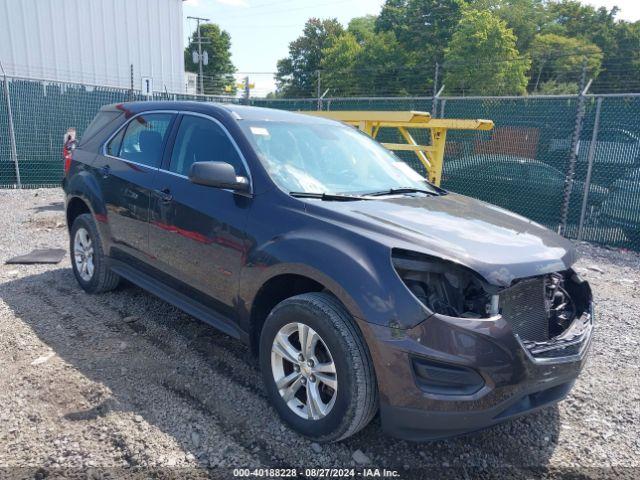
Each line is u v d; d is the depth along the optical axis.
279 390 3.16
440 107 11.02
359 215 3.12
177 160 4.19
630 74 34.41
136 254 4.48
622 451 3.15
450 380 2.61
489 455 3.07
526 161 9.73
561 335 3.03
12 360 3.87
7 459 2.79
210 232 3.63
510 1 56.28
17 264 6.36
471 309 2.75
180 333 4.46
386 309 2.66
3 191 12.41
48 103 13.11
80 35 17.48
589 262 7.87
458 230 3.13
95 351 4.07
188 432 3.10
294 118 4.36
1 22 15.98
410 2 55.19
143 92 14.01
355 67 52.94
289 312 3.05
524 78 37.94
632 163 8.62
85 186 5.06
